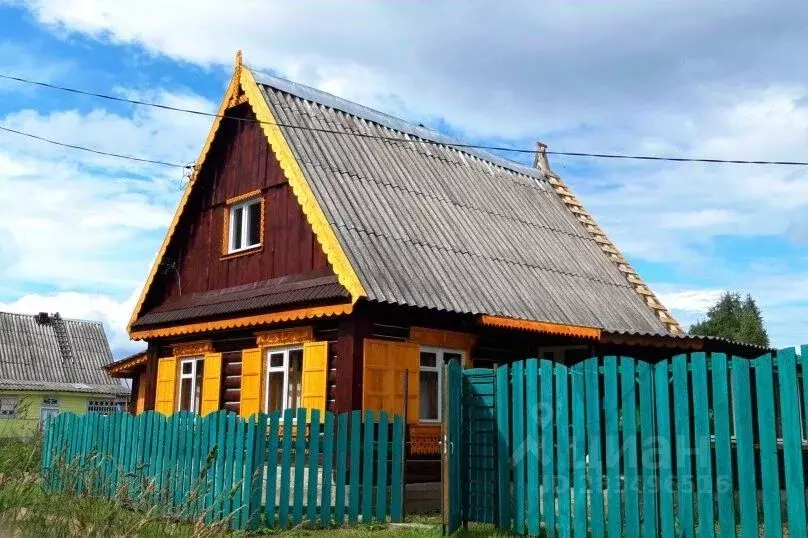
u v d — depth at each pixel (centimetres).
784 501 819
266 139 1744
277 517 1094
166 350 1933
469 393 1064
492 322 1476
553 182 2409
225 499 1053
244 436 1098
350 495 1132
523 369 1007
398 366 1427
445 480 993
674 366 855
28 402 873
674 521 838
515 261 1797
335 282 1441
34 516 698
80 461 1094
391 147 1902
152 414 1281
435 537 983
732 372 811
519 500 984
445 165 2028
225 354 1723
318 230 1453
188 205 1930
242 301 1627
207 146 1862
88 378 4447
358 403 1363
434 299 1437
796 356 776
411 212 1689
